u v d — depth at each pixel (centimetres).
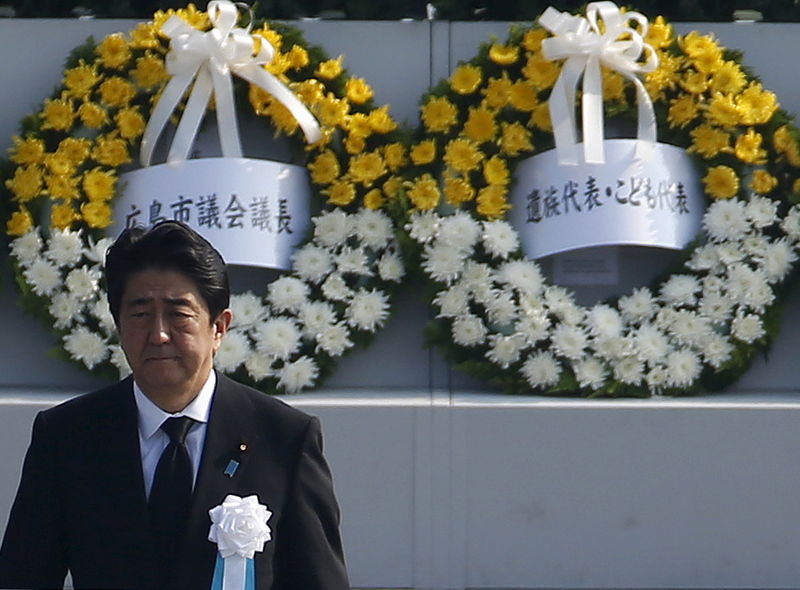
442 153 2500
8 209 2478
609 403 2308
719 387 2469
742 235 2467
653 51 2441
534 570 2288
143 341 1228
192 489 1238
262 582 1223
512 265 2430
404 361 2520
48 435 1270
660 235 2464
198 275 1241
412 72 2591
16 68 2578
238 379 2406
